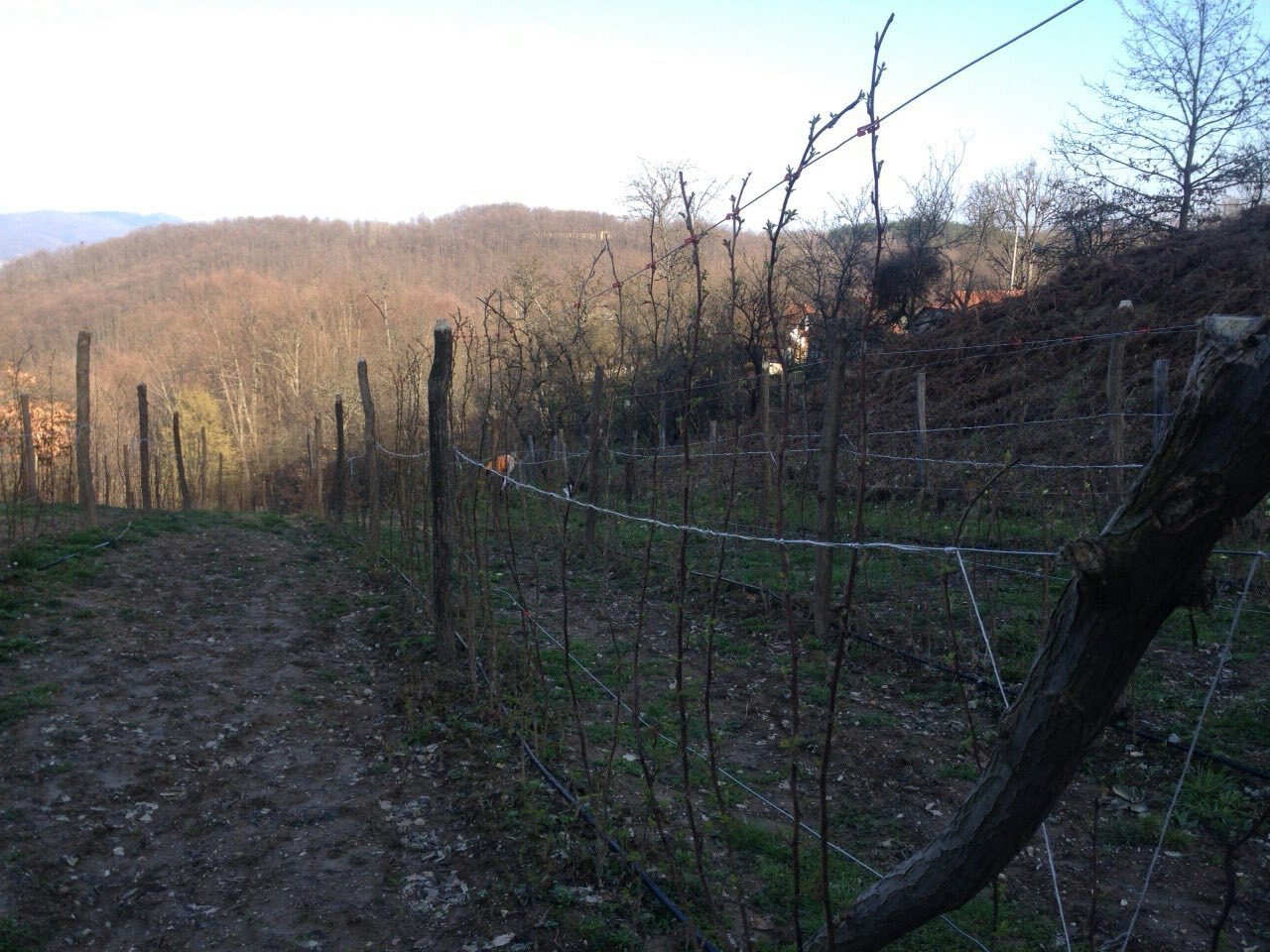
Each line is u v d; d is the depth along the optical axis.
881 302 21.53
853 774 4.99
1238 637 6.71
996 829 1.96
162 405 38.84
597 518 11.02
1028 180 29.22
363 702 6.34
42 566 8.78
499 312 6.15
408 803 4.76
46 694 5.96
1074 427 12.14
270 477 34.66
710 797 4.64
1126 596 1.70
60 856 4.20
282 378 42.91
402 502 10.04
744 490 10.98
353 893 3.95
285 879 4.08
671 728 4.27
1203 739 5.14
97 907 3.89
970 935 3.53
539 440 12.73
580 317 7.46
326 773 5.19
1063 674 1.82
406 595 9.12
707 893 2.92
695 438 11.66
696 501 10.84
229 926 3.74
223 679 6.59
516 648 6.90
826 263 18.44
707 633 2.80
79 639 7.12
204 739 5.56
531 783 4.69
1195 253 15.65
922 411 10.88
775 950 3.35
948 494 11.04
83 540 10.12
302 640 7.74
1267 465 1.54
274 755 5.42
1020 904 3.74
